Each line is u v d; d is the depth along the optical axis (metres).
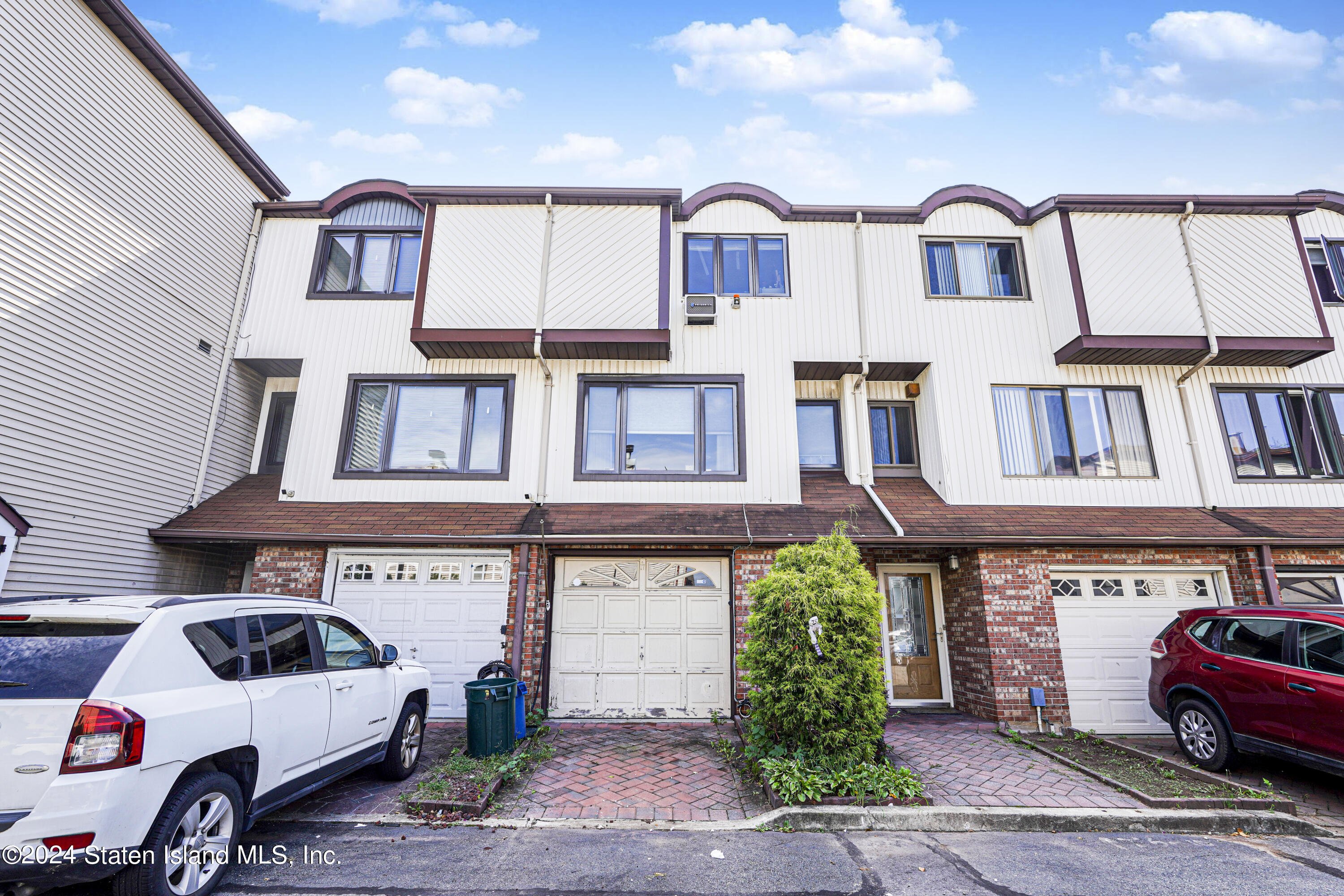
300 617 5.18
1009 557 9.13
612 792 6.10
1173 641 7.26
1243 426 10.72
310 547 9.13
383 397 10.48
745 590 8.99
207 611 4.27
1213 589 9.35
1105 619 9.11
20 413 7.08
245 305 10.79
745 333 10.70
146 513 8.77
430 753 7.21
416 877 4.28
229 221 10.51
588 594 9.31
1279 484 10.44
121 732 3.32
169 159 9.22
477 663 8.91
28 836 3.07
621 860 4.63
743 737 7.64
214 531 8.87
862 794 5.68
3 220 6.94
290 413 11.52
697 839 5.08
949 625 10.02
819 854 4.78
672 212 11.17
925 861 4.66
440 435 10.31
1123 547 9.23
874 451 11.27
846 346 10.69
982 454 10.27
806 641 6.42
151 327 8.90
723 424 10.39
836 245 11.19
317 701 4.93
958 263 11.26
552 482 9.98
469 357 10.44
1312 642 6.00
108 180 8.21
